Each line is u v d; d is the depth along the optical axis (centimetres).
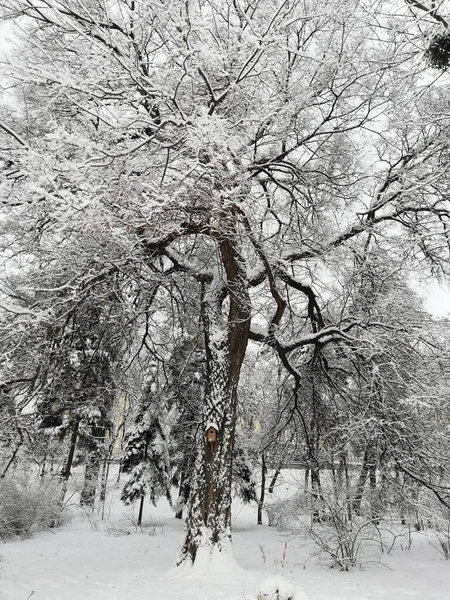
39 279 786
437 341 1028
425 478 1148
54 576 859
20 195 659
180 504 2248
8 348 732
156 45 788
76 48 762
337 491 1000
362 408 1137
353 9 746
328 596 665
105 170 652
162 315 1219
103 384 1126
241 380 1989
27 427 1009
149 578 834
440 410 1082
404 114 944
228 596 664
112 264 763
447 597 679
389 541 1357
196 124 616
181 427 2128
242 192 761
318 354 1195
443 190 1016
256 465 2362
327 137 970
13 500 1465
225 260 939
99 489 2152
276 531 1767
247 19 655
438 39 505
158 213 666
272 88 815
